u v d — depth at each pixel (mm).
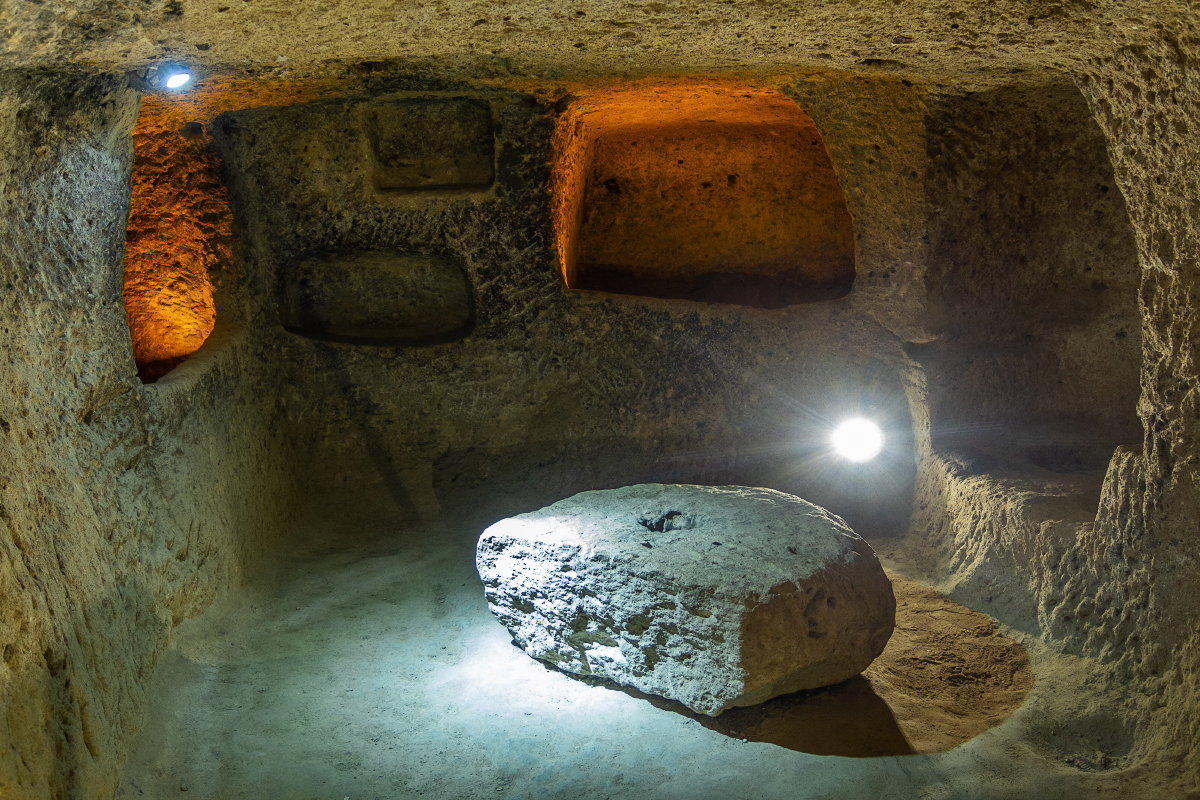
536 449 3885
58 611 2016
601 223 4477
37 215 2146
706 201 4395
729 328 3766
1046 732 2391
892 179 3314
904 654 2797
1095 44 1942
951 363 3416
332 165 3625
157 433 2689
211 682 2621
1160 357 2225
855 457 3631
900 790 2221
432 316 3852
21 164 2043
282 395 3771
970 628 2896
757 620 2354
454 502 3816
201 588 2834
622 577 2533
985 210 3289
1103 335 3381
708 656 2426
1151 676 2291
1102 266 3334
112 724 2148
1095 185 3244
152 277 3619
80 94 2107
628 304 3773
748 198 4359
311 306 3824
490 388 3838
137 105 2379
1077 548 2646
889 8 1825
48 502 2086
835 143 3312
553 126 3553
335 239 3711
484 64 2803
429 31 1987
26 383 2088
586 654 2660
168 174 3473
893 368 3584
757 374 3775
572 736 2455
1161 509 2270
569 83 3268
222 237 3502
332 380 3820
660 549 2576
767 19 1932
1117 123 2129
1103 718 2350
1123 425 3398
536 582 2697
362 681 2697
